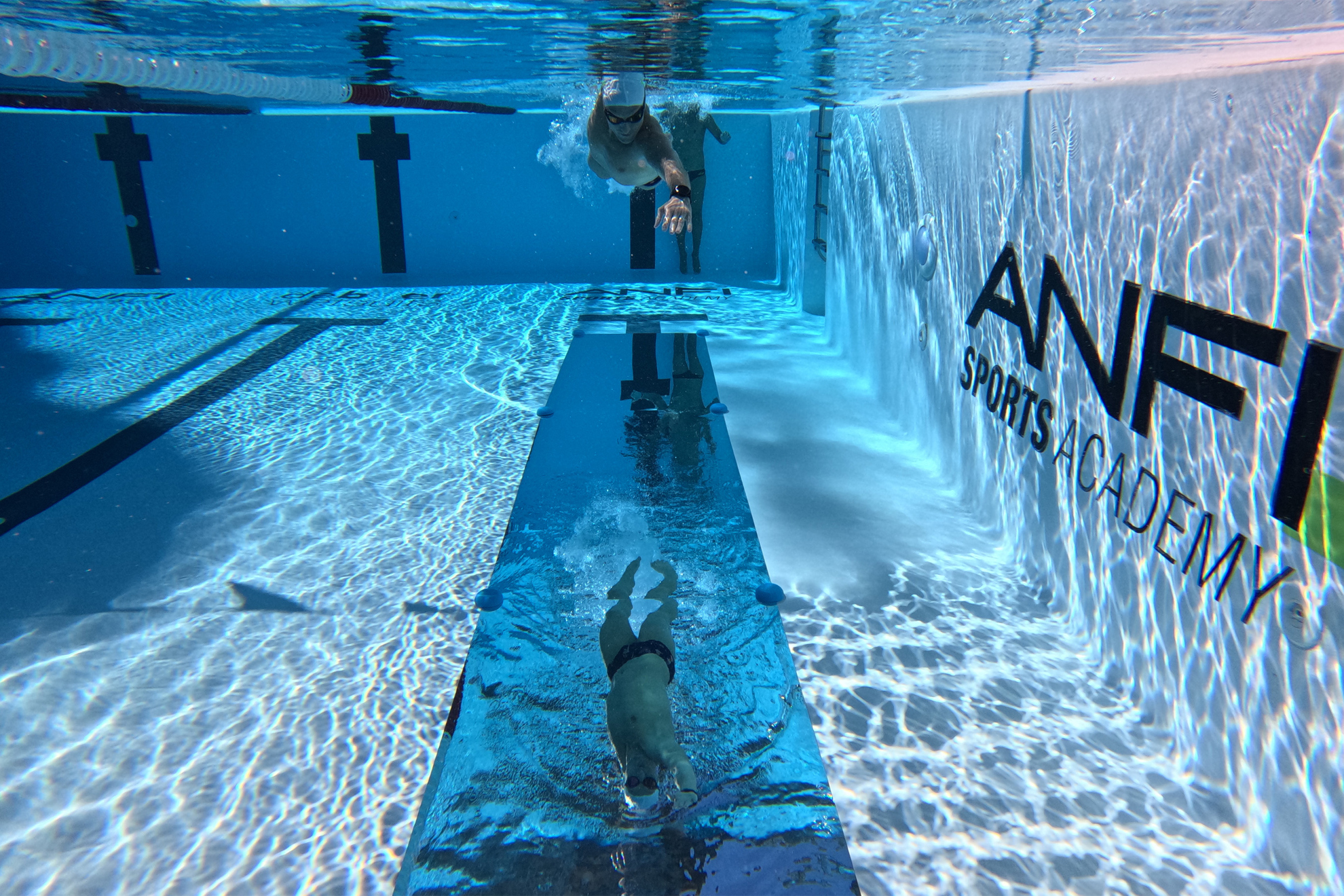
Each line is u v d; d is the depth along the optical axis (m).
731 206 11.58
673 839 2.50
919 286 5.75
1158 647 3.02
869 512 4.79
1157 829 2.56
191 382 7.15
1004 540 4.40
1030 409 4.06
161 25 1.97
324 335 8.69
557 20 1.94
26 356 7.89
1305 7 1.35
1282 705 2.40
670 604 3.75
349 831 2.55
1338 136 2.09
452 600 3.83
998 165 4.35
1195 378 2.77
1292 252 2.29
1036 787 2.73
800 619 3.67
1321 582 2.24
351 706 3.11
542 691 3.18
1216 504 2.68
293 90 3.56
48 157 10.70
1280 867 2.41
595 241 11.71
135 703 3.13
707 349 8.17
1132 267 3.14
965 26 1.91
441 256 11.66
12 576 4.03
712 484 5.12
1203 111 2.66
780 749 2.88
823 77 3.60
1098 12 1.57
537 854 2.47
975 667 3.36
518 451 5.63
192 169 10.93
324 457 5.55
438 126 10.89
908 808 2.63
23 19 1.87
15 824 2.58
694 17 1.90
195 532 4.50
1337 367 2.15
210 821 2.59
